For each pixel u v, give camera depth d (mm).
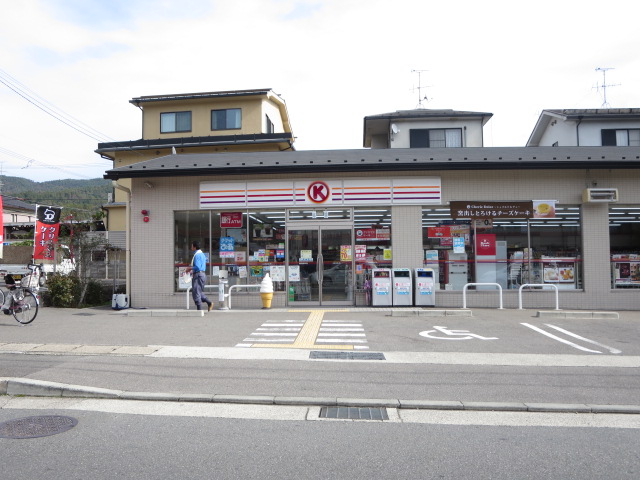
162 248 14891
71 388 6473
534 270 14570
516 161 13773
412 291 14219
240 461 4484
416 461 4496
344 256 14656
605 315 12156
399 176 14531
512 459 4547
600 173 14531
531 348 8914
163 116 29578
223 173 14430
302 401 6129
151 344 9242
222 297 13750
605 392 6488
